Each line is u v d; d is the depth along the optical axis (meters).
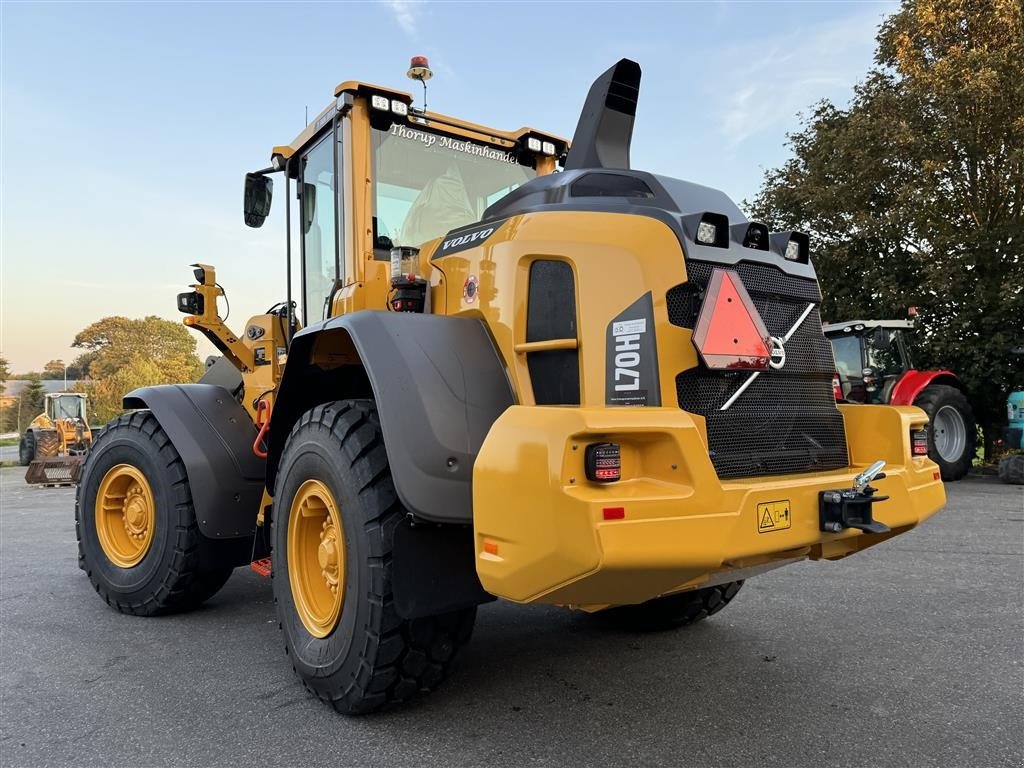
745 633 3.60
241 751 2.41
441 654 2.62
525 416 2.14
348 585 2.59
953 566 4.94
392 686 2.57
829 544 2.64
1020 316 10.83
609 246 2.52
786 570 4.94
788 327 2.72
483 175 4.13
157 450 4.01
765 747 2.38
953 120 10.91
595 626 3.77
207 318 4.23
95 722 2.67
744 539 2.13
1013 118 10.67
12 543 6.78
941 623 3.70
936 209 11.54
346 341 3.06
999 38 10.94
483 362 2.67
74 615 4.14
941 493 2.87
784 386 2.68
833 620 3.79
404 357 2.52
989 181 11.37
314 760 2.34
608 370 2.46
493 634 3.64
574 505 1.95
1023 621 3.71
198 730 2.58
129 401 4.32
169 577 3.90
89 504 4.35
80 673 3.19
